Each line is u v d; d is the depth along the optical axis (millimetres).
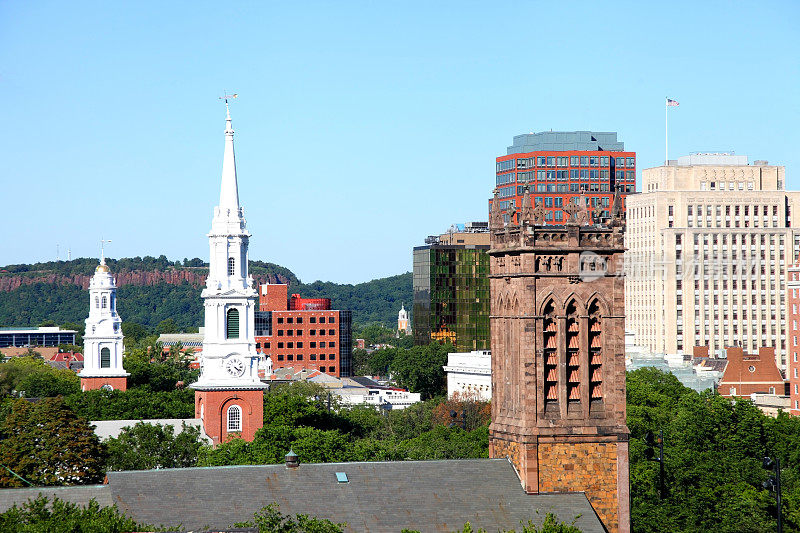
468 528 184000
